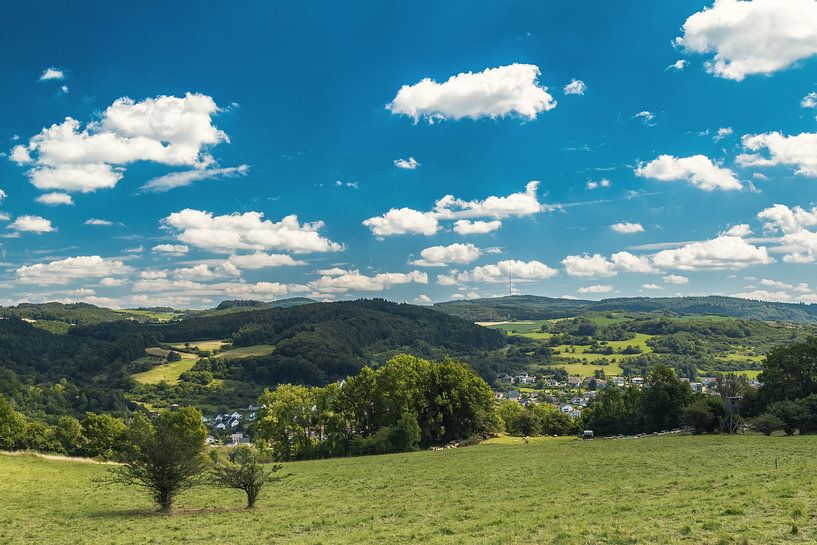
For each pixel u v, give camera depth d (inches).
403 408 3720.5
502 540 804.6
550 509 1098.1
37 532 1175.0
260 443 3622.0
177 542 1007.6
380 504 1396.4
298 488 1909.4
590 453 2506.2
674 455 2132.1
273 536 1031.6
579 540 757.9
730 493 1059.9
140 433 1465.3
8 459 2498.8
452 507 1248.8
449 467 2260.1
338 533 1005.2
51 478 2139.5
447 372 4067.4
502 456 2628.0
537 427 4926.2
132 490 1905.8
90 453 3698.3
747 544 672.4
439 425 3969.0
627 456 2228.1
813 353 3410.4
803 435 2795.3
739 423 3474.4
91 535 1126.4
